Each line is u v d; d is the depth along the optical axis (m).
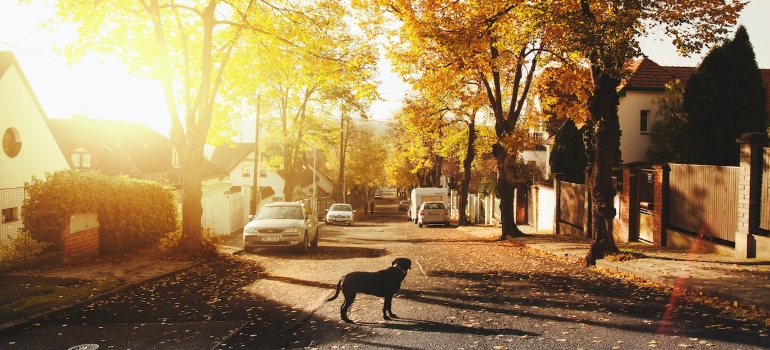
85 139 41.03
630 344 6.16
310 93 35.59
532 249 18.23
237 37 15.80
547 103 22.09
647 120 29.16
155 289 10.60
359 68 17.59
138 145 44.91
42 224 13.13
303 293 10.06
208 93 15.61
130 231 16.02
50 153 21.62
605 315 7.64
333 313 8.23
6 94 18.72
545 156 44.31
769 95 26.53
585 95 17.75
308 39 16.61
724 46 19.12
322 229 37.12
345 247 20.78
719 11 12.30
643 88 28.88
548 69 20.80
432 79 20.31
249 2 16.11
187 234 15.43
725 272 10.55
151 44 16.23
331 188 87.25
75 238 13.68
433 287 10.43
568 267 13.35
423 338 6.62
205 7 16.00
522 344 6.26
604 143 13.58
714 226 13.71
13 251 12.03
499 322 7.38
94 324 7.65
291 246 17.89
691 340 6.23
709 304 8.32
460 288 10.27
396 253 17.80
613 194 13.57
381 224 46.41
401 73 20.42
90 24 14.69
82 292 9.59
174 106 15.43
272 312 8.37
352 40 17.41
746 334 6.45
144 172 41.50
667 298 8.88
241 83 17.91
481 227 33.56
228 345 6.49
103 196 14.64
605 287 10.10
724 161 19.33
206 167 50.62
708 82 19.25
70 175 13.77
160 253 15.39
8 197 13.74
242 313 8.33
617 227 19.22
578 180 28.75
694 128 19.67
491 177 38.50
